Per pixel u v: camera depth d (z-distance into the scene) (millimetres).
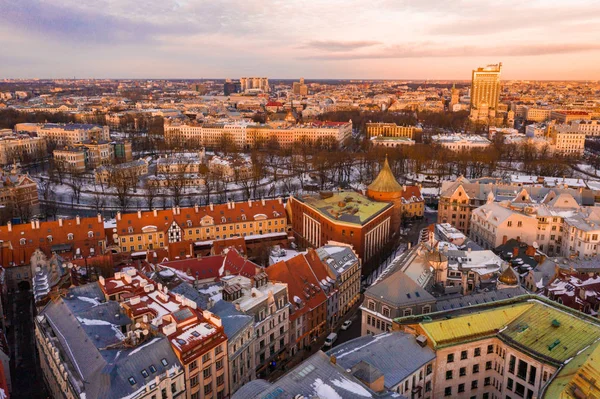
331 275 172750
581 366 89625
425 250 170250
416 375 103250
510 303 123625
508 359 109000
